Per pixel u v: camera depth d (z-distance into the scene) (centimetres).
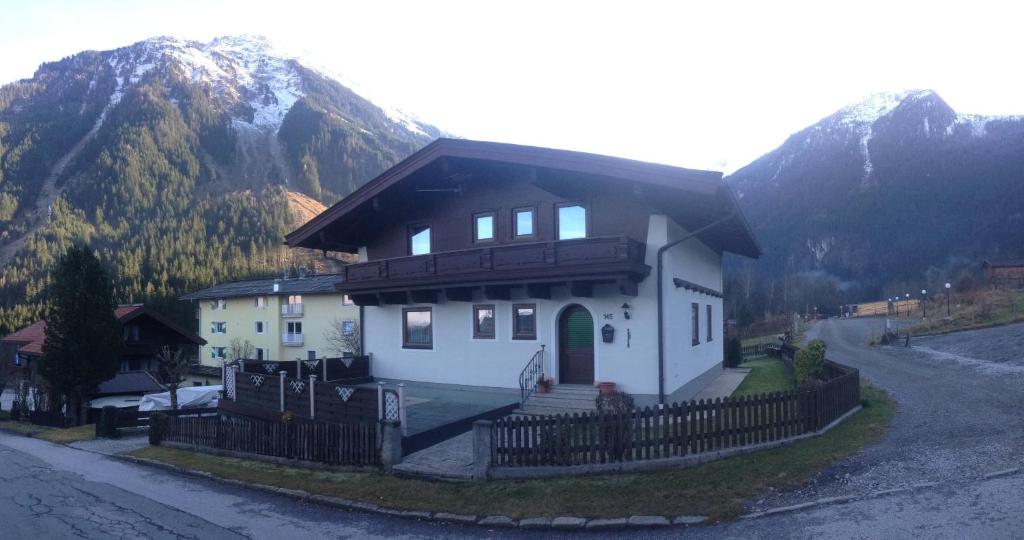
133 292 8625
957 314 4531
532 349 1781
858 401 1502
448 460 1159
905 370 2341
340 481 1097
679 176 1366
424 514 892
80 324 2955
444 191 1838
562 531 803
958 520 689
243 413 1753
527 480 999
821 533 699
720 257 2612
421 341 2039
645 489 901
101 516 953
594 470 999
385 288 1934
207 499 1055
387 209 1989
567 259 1581
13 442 2261
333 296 5200
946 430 1102
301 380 1524
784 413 1123
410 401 1733
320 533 845
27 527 897
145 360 4097
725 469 955
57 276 2973
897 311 7794
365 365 2130
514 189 1792
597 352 1673
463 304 1927
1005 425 1101
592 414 1021
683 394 1745
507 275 1662
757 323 6325
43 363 2945
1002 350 2583
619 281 1552
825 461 949
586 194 1680
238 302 5906
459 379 1923
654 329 1600
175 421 1773
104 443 2077
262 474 1209
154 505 1020
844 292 11456
